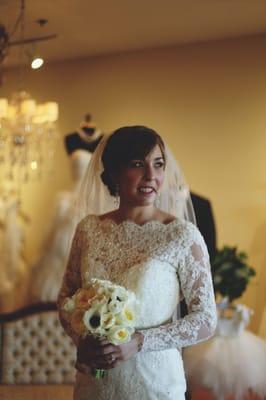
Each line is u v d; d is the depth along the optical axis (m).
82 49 6.04
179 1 4.74
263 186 5.68
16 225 6.42
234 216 5.75
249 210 5.71
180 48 5.98
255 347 4.69
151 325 2.20
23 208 6.46
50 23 5.23
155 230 2.30
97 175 2.67
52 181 6.36
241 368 4.55
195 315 2.19
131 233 2.31
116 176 2.38
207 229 5.63
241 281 4.80
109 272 2.28
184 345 2.17
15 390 5.27
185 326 2.16
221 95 5.83
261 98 5.69
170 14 5.05
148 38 5.73
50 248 6.10
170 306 2.24
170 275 2.25
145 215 2.36
